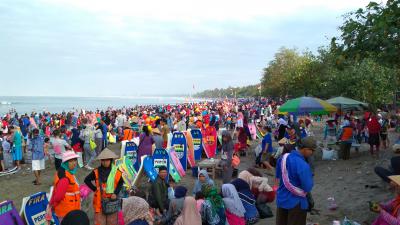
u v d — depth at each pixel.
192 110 48.19
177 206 7.30
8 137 17.72
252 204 7.81
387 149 18.09
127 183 9.09
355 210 8.55
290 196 5.59
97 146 18.33
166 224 7.30
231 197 7.38
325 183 11.70
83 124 17.16
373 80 36.25
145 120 28.03
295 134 14.09
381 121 18.34
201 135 17.48
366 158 15.41
